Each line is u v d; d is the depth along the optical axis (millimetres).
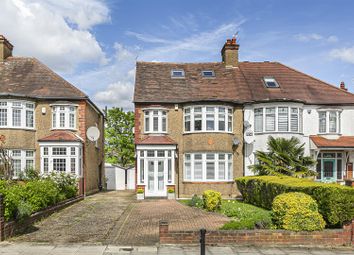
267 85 27078
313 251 10227
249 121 25344
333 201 11070
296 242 10742
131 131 44312
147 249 10258
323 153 26047
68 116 25250
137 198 23062
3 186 13219
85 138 25547
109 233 12312
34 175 19812
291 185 13820
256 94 26125
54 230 12742
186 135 25016
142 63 28891
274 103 24688
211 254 9812
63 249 10203
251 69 29141
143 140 24375
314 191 12141
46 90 25250
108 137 44312
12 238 11438
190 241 10750
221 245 10672
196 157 24641
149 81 26812
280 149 20688
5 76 26016
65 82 26172
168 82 26922
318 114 25953
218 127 24703
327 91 27047
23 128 24094
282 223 11141
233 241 10750
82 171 24938
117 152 44625
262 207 17828
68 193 20266
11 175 18719
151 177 24141
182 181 24844
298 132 24797
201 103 24672
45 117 25047
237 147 25328
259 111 25203
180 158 25031
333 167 26016
